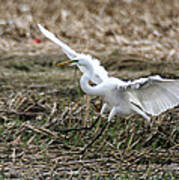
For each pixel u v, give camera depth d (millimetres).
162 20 21906
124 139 10711
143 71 15977
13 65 16609
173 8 23562
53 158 9672
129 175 9086
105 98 10234
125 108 10219
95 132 11008
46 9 22141
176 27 21281
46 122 11383
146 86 9094
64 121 11500
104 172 9133
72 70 16391
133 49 18453
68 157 9711
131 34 20172
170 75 15250
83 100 12859
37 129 10820
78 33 19828
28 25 20312
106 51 18047
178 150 10289
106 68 16344
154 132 10938
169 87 8828
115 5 23156
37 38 19469
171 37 20156
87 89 9953
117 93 10023
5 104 12430
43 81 14969
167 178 9078
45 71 16188
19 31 19812
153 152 10219
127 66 16484
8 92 13609
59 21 20984
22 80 15047
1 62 16859
